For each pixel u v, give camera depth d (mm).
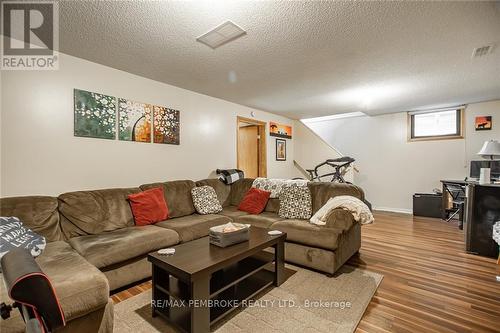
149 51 2432
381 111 5500
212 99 4137
